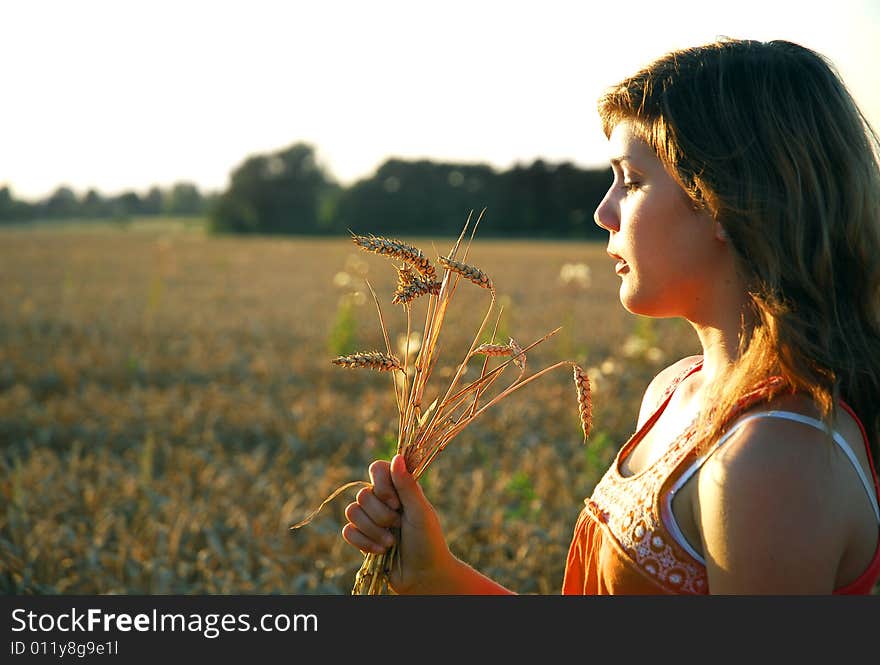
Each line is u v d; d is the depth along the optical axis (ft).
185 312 69.51
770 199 4.10
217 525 19.29
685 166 4.27
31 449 25.61
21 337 51.19
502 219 285.84
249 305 77.41
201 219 451.53
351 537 5.52
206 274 118.01
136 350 46.85
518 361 5.34
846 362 3.96
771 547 3.68
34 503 19.83
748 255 4.20
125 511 20.61
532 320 64.75
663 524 4.24
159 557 17.21
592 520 4.98
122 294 85.76
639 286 4.59
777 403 3.90
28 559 16.72
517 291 92.22
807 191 4.10
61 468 23.88
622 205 4.67
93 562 16.48
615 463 5.15
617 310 73.61
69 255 154.10
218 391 35.94
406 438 5.55
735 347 4.45
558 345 48.42
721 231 4.27
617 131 4.68
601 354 49.03
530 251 188.24
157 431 29.14
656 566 4.25
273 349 49.44
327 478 22.07
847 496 3.82
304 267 134.72
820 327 4.01
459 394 5.49
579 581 5.23
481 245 222.89
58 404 31.63
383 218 299.99
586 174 279.69
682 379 5.22
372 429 8.95
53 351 46.24
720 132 4.20
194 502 21.21
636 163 4.53
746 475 3.77
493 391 33.40
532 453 25.55
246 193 331.57
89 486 21.13
